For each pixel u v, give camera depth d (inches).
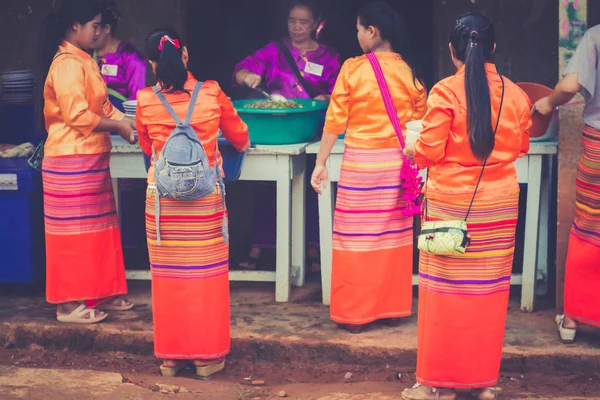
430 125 175.5
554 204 280.5
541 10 287.9
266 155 242.2
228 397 200.1
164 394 199.0
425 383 189.5
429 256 185.0
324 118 267.0
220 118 210.7
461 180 178.2
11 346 235.3
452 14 296.2
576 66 206.2
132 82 285.9
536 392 202.5
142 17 308.0
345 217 225.5
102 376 207.5
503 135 177.3
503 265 184.2
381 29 219.5
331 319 232.1
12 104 287.9
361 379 213.9
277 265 252.4
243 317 241.3
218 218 207.5
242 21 418.9
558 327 225.5
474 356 186.2
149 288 268.5
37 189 255.8
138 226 292.7
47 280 234.7
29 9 305.7
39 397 193.9
